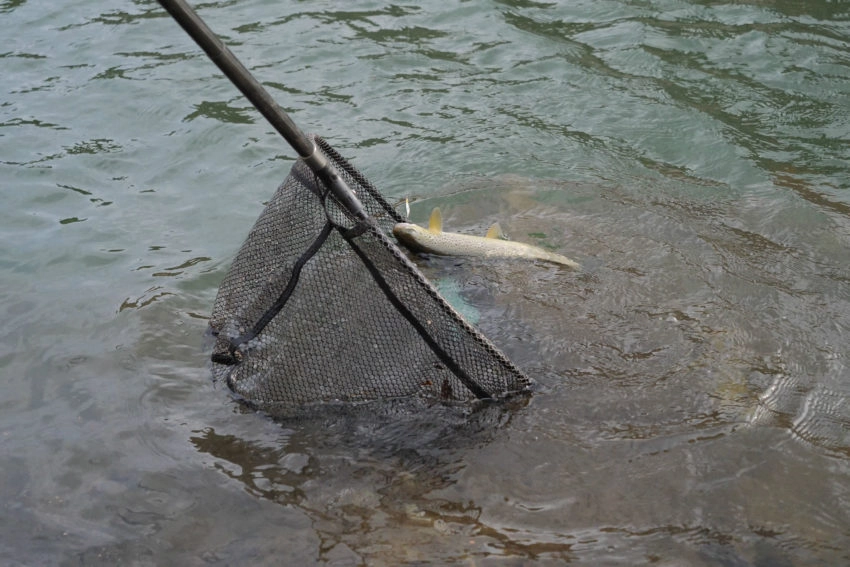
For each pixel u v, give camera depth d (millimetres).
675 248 5680
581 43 9070
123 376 4586
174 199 6629
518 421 4199
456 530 3553
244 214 6402
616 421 4160
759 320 4891
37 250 5930
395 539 3518
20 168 7012
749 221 6047
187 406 4371
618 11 9742
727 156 6965
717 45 8805
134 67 8758
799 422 4102
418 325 4199
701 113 7621
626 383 4418
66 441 4125
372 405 4363
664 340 4738
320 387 4387
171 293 5367
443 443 4094
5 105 8023
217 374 4594
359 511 3684
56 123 7738
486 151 7188
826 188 6492
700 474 3797
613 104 7883
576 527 3551
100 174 6965
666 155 7078
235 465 3967
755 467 3824
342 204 4105
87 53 9070
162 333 4957
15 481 3871
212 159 7176
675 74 8328
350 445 4102
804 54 8500
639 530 3520
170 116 7840
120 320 5086
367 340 4320
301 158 4035
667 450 3949
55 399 4430
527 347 4715
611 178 6738
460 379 4289
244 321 4504
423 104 7984
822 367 4492
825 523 3523
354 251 4160
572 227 6020
